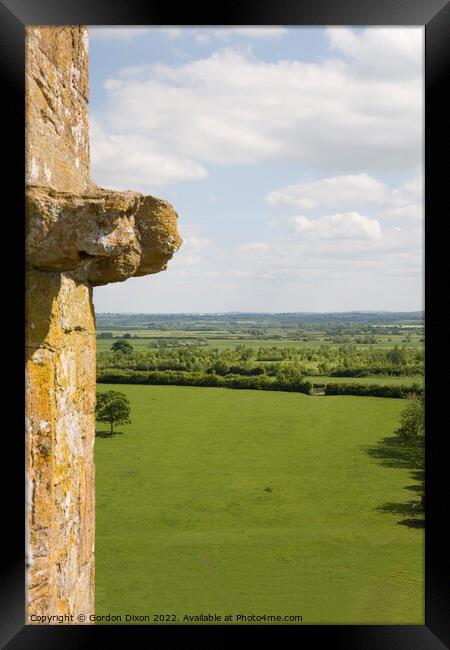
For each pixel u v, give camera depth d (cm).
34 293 325
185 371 8588
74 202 303
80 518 396
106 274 397
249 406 6894
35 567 321
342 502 3834
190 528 3353
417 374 8325
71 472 375
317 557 2808
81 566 396
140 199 369
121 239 324
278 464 4797
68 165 390
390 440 5403
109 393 5866
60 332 353
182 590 2302
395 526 3331
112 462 4838
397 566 2653
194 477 4469
